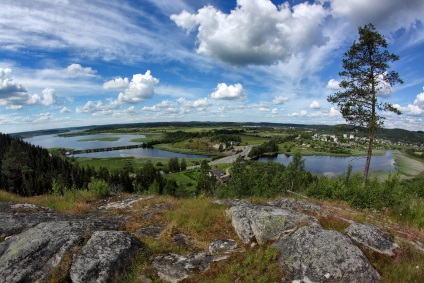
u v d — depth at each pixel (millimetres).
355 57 20047
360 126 20641
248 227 8641
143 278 6312
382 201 13797
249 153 157250
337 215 10625
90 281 5938
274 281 5941
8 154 62500
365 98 19719
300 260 6285
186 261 6961
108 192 17406
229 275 6176
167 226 9969
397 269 6332
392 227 9969
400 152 147125
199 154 181750
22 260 6266
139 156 169125
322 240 6699
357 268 5957
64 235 7367
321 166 116312
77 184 76062
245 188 35188
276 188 30578
